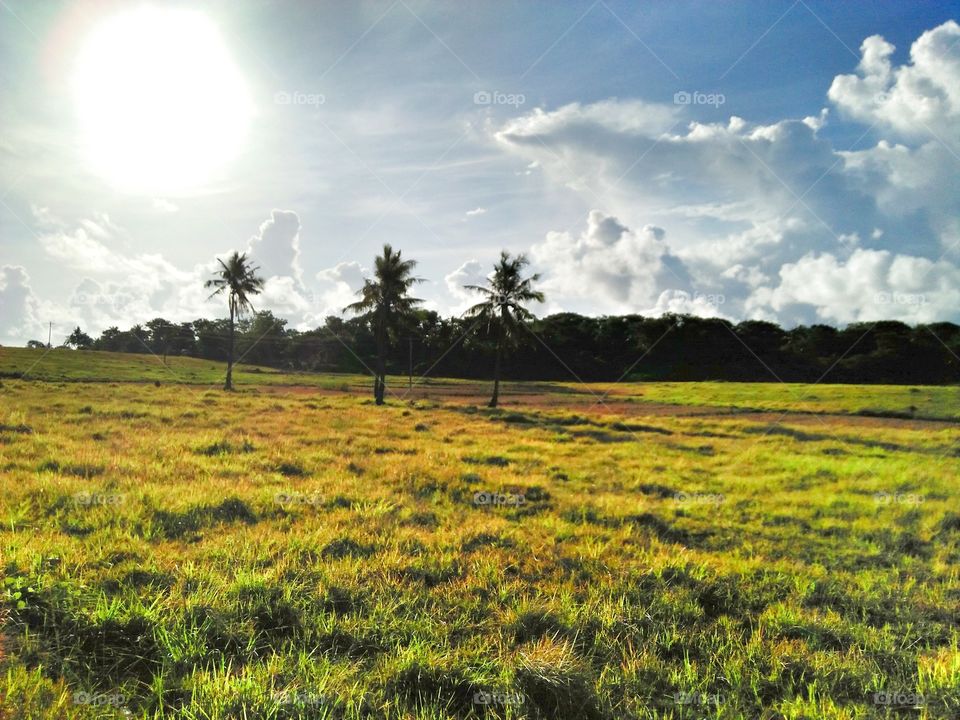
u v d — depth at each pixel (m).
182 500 11.84
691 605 8.48
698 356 110.31
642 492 16.47
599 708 5.75
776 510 14.62
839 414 44.38
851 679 6.70
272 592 7.75
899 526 13.36
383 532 10.98
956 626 8.28
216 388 49.53
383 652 6.72
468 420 34.38
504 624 7.55
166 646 6.23
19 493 11.18
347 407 37.97
